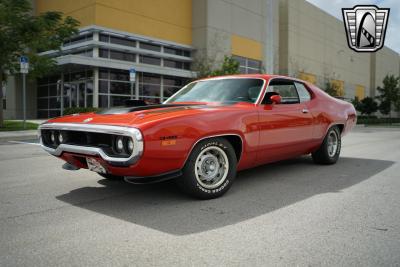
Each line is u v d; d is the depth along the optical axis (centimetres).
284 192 429
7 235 293
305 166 607
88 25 2328
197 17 2936
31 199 404
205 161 386
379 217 337
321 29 4516
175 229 304
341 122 621
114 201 392
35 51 1551
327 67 4662
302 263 241
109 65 2167
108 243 276
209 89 494
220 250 262
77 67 2197
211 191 391
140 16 2550
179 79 2755
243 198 400
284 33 3872
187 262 242
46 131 426
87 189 450
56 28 1524
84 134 375
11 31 1391
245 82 484
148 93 2530
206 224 317
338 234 293
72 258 250
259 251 260
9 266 238
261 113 438
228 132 391
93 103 2216
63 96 2473
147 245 271
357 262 243
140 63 2564
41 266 238
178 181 381
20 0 1389
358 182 488
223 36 2995
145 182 347
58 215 345
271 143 453
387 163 658
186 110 383
